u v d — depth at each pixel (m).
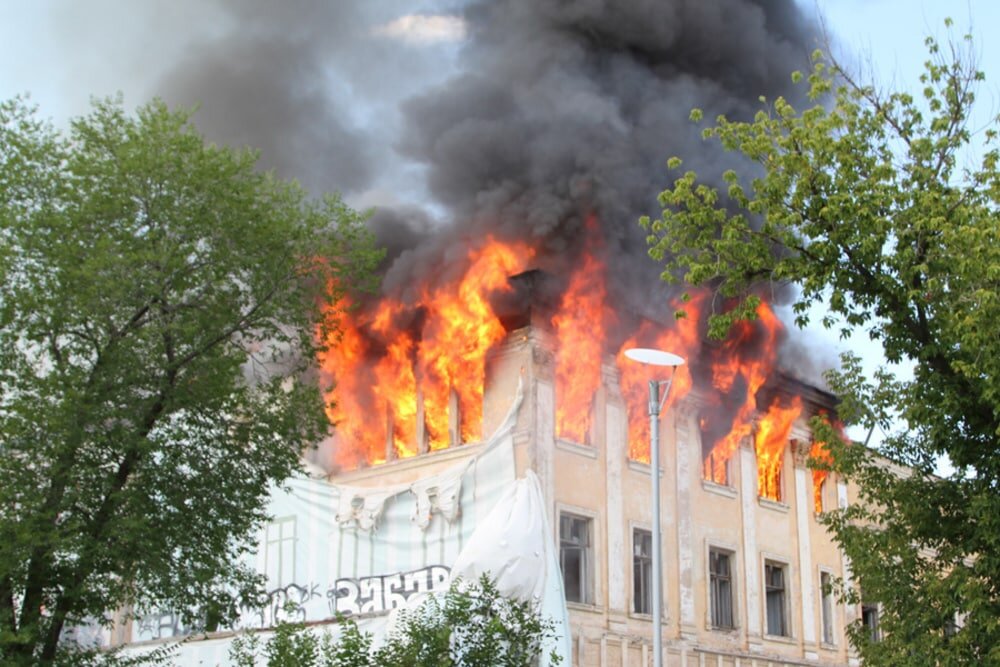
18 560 17.56
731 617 28.66
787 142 18.89
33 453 18.44
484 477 24.41
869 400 18.59
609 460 25.98
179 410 20.05
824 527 32.47
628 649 25.23
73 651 19.83
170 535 19.44
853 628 18.44
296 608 17.75
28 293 18.77
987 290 16.67
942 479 18.34
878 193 18.06
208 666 26.30
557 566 23.02
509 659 16.06
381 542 25.58
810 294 18.58
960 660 16.77
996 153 18.22
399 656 15.38
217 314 20.03
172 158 20.16
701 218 19.58
